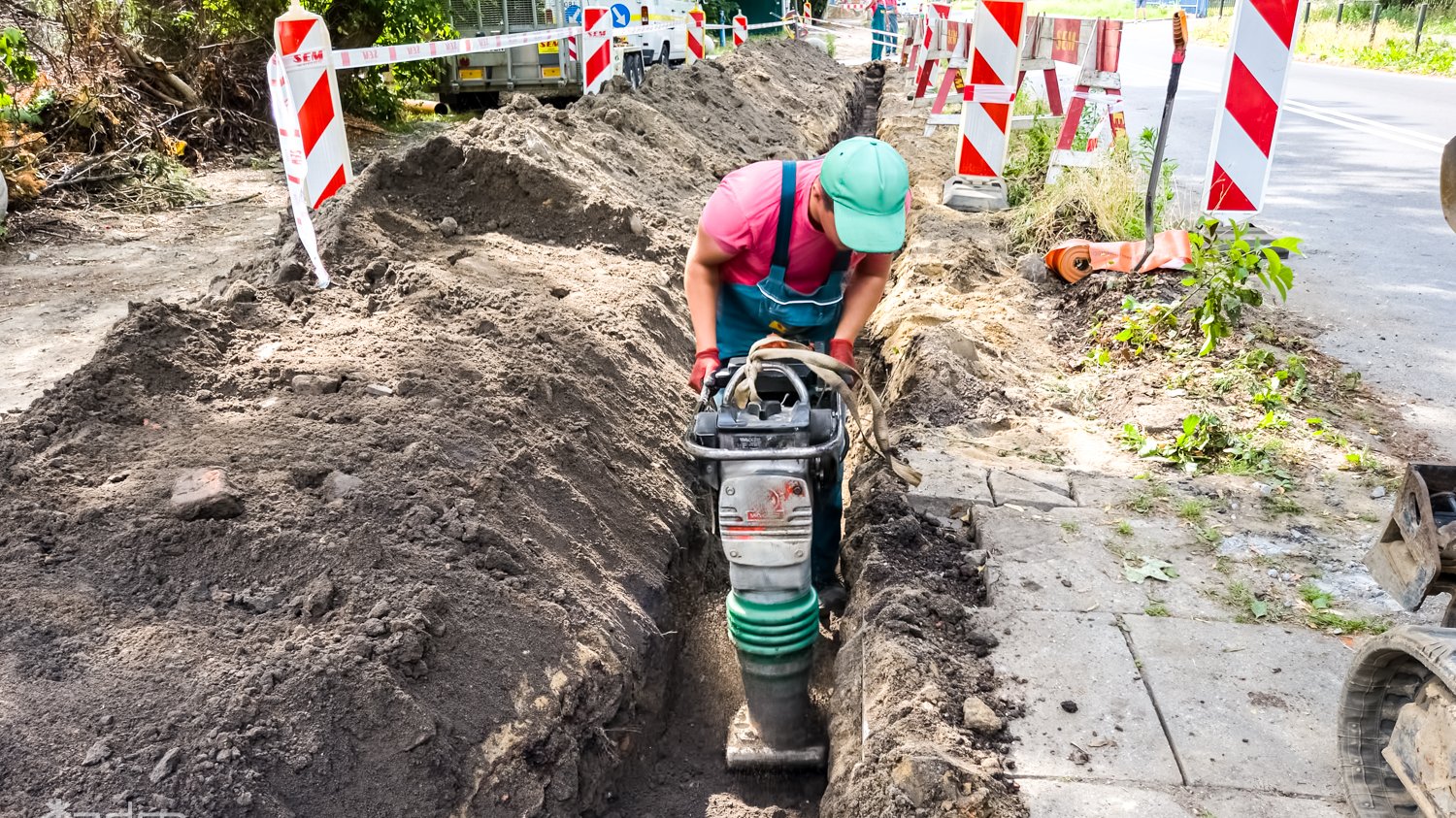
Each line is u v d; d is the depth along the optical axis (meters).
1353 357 5.18
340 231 4.95
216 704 2.37
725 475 2.97
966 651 3.00
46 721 2.27
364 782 2.42
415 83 15.16
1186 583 3.31
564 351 4.38
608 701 3.08
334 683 2.49
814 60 19.02
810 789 3.20
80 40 10.47
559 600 3.17
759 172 2.97
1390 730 2.34
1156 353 5.05
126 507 2.92
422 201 5.84
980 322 5.58
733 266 3.12
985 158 7.78
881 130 11.85
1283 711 2.74
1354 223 7.84
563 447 3.81
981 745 2.63
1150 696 2.80
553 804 2.76
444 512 3.17
